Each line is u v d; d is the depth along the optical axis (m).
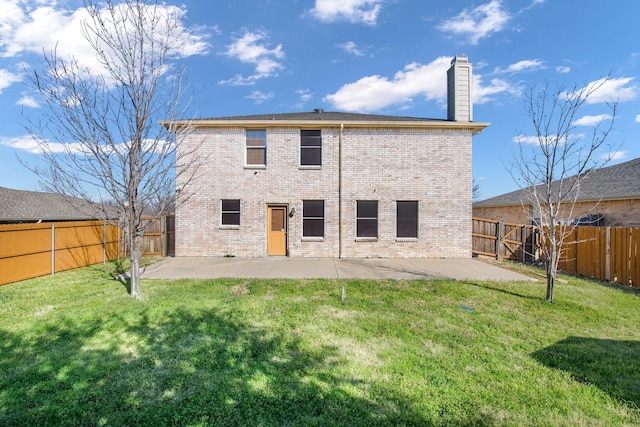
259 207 12.80
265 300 6.36
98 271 9.89
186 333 4.63
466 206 12.73
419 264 11.09
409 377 3.44
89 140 6.06
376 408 2.88
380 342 4.37
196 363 3.74
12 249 8.27
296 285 7.64
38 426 2.65
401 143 12.79
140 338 4.45
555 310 5.86
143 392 3.14
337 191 12.80
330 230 12.76
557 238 10.60
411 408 2.88
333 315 5.48
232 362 3.76
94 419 2.73
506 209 19.14
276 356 3.93
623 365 3.74
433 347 4.23
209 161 12.75
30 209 20.42
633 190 12.21
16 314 5.46
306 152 13.02
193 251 12.80
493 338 4.55
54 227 9.62
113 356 3.90
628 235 8.16
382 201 12.74
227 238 12.79
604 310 5.88
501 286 7.63
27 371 3.51
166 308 5.75
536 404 2.97
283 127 12.84
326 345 4.24
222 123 12.55
